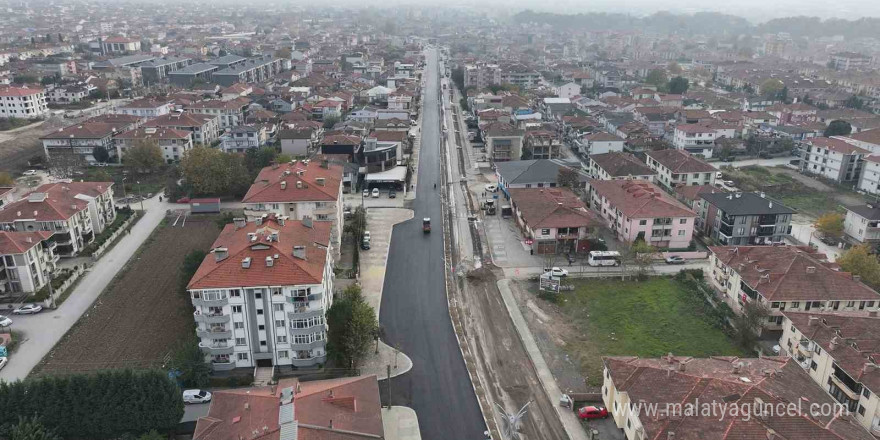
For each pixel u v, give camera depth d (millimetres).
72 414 73125
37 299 108000
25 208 125938
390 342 98062
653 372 73438
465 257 130625
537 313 106938
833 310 96688
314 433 61562
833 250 135375
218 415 67625
